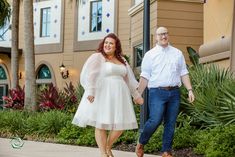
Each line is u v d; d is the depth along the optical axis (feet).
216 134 22.66
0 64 78.48
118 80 18.26
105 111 17.83
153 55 19.60
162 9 46.73
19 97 47.14
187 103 28.40
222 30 38.19
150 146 24.27
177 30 47.06
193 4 47.75
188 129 26.25
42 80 75.66
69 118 34.81
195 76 29.99
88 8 71.82
